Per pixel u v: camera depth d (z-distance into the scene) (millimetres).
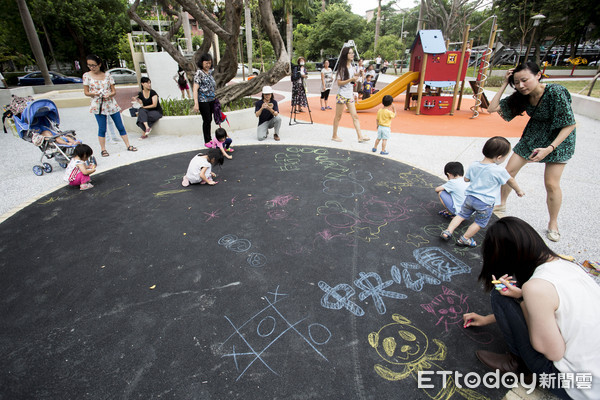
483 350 1999
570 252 2930
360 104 10203
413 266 2801
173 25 10398
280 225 3428
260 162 5320
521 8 24281
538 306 1443
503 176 2791
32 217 3625
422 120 9070
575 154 5680
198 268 2762
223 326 2189
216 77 8766
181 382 1816
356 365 1925
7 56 23484
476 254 2971
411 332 2152
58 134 5012
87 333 2141
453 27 24562
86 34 24141
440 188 3559
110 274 2699
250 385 1799
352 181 4543
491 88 16016
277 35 7977
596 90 13211
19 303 2404
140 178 4695
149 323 2215
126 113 7711
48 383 1820
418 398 1738
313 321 2234
